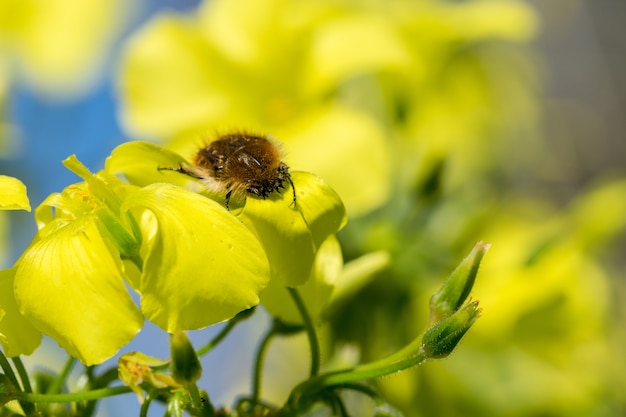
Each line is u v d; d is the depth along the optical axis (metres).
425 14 0.39
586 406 0.34
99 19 0.48
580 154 0.57
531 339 0.34
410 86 0.37
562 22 0.61
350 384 0.25
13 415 0.24
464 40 0.40
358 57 0.37
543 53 0.61
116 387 0.24
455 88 0.40
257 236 0.24
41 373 0.25
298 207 0.24
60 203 0.24
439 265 0.33
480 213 0.35
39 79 0.45
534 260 0.34
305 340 0.37
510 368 0.34
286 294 0.26
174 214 0.24
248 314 0.25
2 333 0.24
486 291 0.34
